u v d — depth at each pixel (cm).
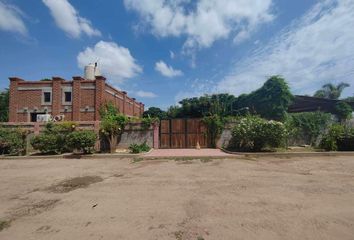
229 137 1633
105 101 2419
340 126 1416
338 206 452
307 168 871
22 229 372
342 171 805
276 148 1425
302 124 1647
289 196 519
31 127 1552
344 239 323
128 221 396
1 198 545
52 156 1304
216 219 396
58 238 339
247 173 789
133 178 744
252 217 402
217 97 3231
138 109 4156
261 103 2191
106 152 1450
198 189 591
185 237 334
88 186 648
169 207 461
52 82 2400
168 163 1045
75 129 1514
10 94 2414
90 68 2759
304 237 329
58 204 494
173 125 1675
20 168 977
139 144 1591
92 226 379
